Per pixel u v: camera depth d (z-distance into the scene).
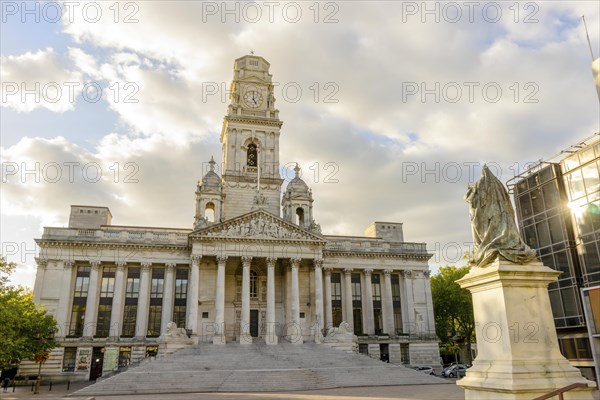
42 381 67.94
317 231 81.81
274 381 49.50
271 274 74.88
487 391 12.80
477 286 14.19
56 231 76.81
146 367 55.81
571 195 51.50
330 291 84.62
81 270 77.56
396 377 53.22
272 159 90.69
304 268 82.56
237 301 79.69
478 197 14.96
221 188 85.81
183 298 78.50
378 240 91.06
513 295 13.22
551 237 53.09
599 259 47.25
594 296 41.69
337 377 52.19
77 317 75.19
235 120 91.00
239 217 76.31
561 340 50.97
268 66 97.50
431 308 88.81
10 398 42.50
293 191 90.00
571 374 12.45
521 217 57.84
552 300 52.06
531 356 12.69
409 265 90.50
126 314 76.75
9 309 51.50
